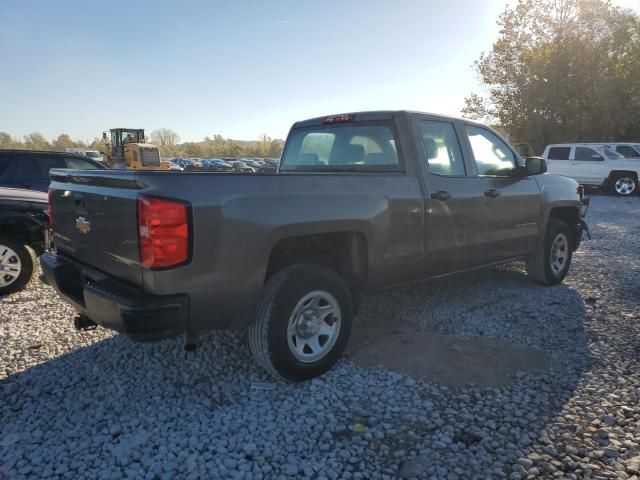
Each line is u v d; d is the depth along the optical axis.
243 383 3.47
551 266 5.95
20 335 4.32
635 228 11.20
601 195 20.05
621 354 3.93
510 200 5.13
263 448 2.73
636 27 31.92
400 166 4.21
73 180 3.54
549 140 33.91
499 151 5.32
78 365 3.74
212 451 2.70
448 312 4.97
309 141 5.05
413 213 4.08
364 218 3.66
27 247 5.62
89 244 3.35
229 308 3.04
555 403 3.19
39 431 2.87
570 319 4.77
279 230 3.17
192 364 3.76
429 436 2.85
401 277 4.16
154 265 2.73
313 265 3.51
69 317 4.81
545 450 2.70
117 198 2.94
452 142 4.69
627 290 5.84
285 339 3.27
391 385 3.43
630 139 33.34
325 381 3.49
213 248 2.90
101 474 2.50
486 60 35.00
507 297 5.52
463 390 3.36
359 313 4.96
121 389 3.37
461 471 2.54
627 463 2.59
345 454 2.68
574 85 31.84
